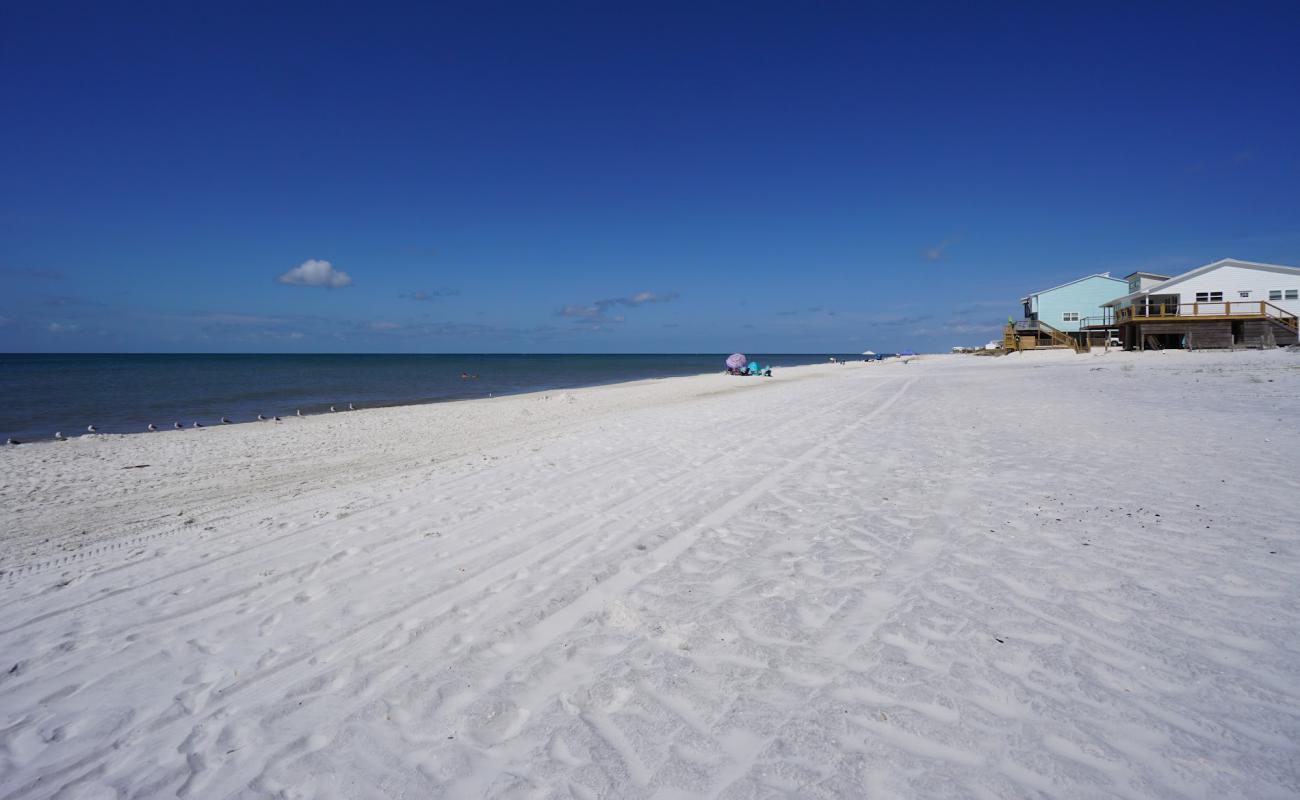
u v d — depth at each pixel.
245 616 4.01
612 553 4.77
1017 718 2.45
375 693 2.99
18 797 2.39
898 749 2.33
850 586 3.82
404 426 16.70
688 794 2.18
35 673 3.39
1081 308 48.78
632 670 3.03
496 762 2.43
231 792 2.37
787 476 7.09
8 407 24.72
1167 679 2.62
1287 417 8.73
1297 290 32.44
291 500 7.54
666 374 58.31
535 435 12.93
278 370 65.81
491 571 4.55
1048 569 3.84
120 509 7.80
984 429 9.68
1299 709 2.36
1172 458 6.59
